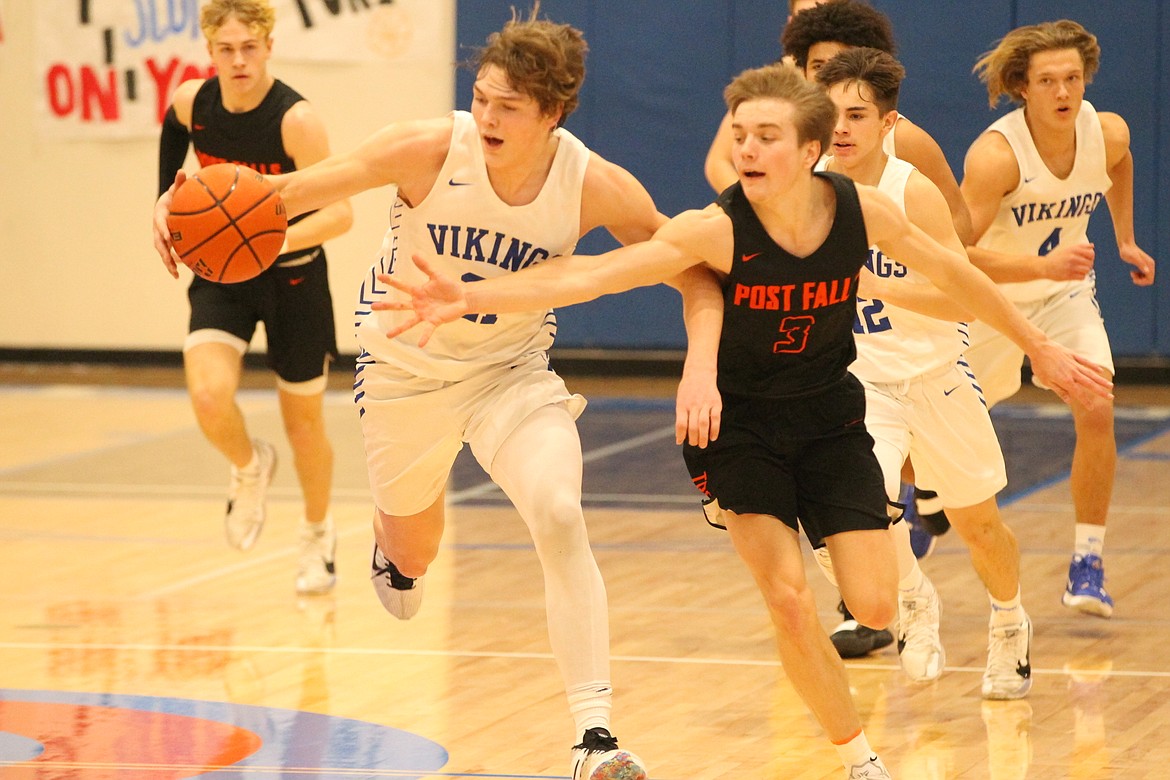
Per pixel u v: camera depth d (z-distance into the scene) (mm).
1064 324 13758
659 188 31328
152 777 9336
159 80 32688
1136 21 29203
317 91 32375
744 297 8609
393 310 8672
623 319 31766
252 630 13531
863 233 8648
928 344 10836
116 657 12531
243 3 13953
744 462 8820
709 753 9961
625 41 31156
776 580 8625
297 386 14688
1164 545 17000
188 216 9180
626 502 20172
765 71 8453
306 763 9656
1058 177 13531
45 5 32938
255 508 15102
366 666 12250
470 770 9523
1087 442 13430
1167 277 29516
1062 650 12703
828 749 10047
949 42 29766
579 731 8602
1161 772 9469
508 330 9484
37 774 9391
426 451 9734
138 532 18344
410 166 8961
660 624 13727
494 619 13930
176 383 31922
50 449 24562
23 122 33281
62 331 33719
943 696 11375
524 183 9016
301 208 9312
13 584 15508
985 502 11000
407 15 32000
